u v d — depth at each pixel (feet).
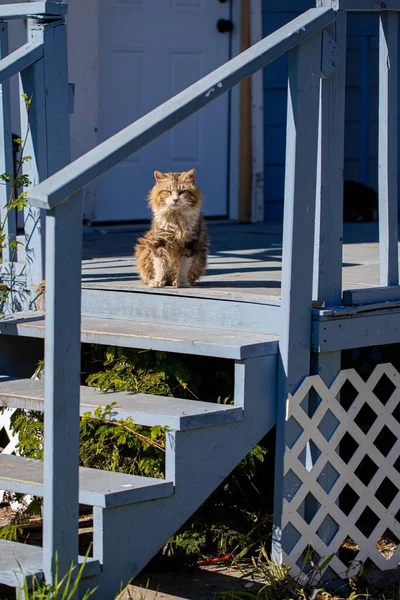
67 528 14.08
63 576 14.08
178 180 19.53
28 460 17.28
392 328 18.24
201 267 19.93
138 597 16.67
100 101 32.40
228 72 15.48
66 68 19.49
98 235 30.58
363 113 38.58
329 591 17.52
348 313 17.31
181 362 18.31
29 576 13.98
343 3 16.72
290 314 16.79
